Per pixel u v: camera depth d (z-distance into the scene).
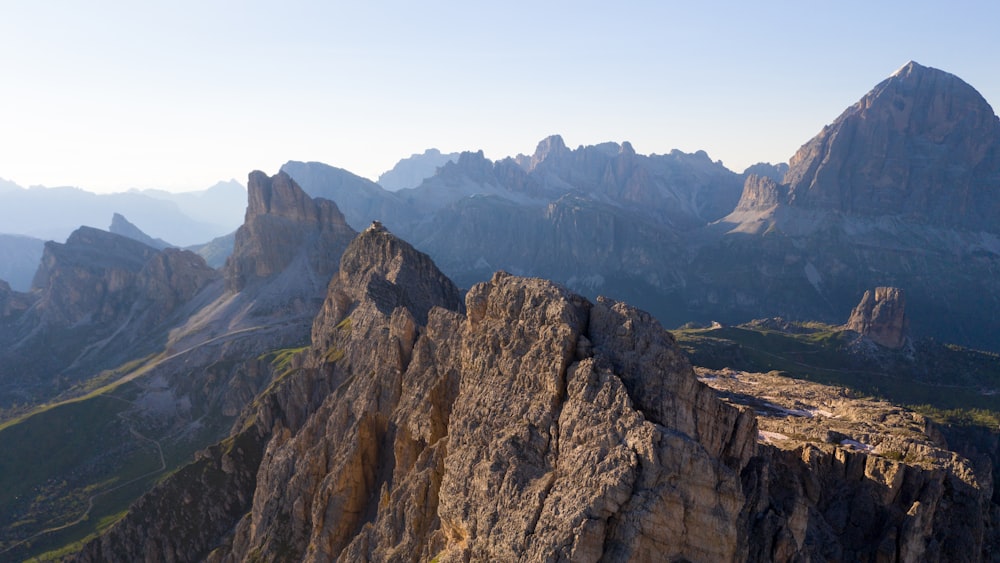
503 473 67.12
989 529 98.56
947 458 101.06
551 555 55.31
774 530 69.50
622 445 58.62
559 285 79.56
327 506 110.62
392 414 119.12
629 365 68.94
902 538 84.00
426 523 86.44
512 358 77.25
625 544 54.12
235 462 193.88
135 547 180.25
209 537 181.50
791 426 125.31
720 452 71.19
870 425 128.25
